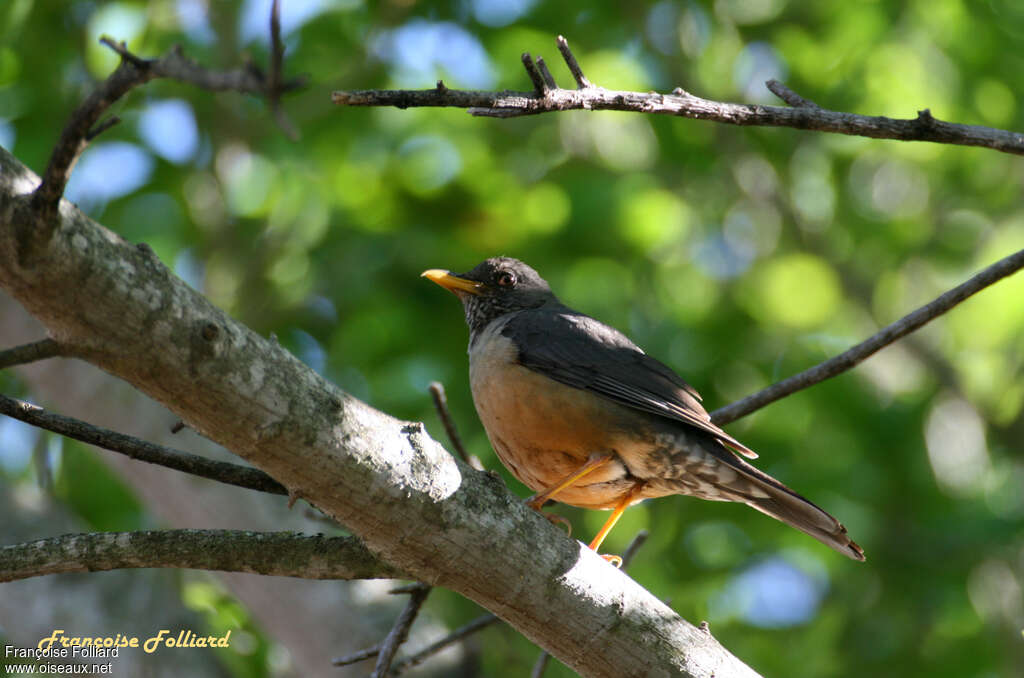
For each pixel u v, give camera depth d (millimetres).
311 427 4422
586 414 7707
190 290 4082
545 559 5156
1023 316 14484
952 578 12461
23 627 9875
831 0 14844
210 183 14281
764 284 14688
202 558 5180
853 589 13117
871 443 12781
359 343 13625
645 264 14062
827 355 13523
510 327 8398
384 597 9938
